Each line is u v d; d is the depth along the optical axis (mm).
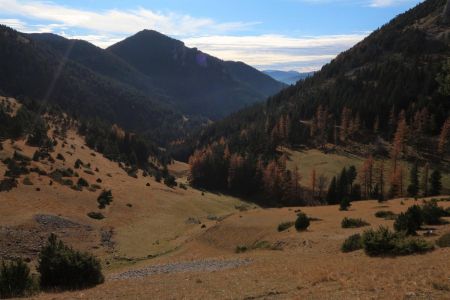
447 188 119250
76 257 24703
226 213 113750
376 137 164500
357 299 14875
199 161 161000
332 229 45438
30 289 22000
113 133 185375
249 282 21031
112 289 22078
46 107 196625
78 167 111125
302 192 133250
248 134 194250
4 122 124750
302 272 22203
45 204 76438
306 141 177125
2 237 56062
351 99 189500
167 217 92938
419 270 19062
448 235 26719
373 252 27047
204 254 53594
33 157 101812
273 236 50406
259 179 146750
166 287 21781
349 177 124625
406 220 32312
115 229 75688
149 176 146000
